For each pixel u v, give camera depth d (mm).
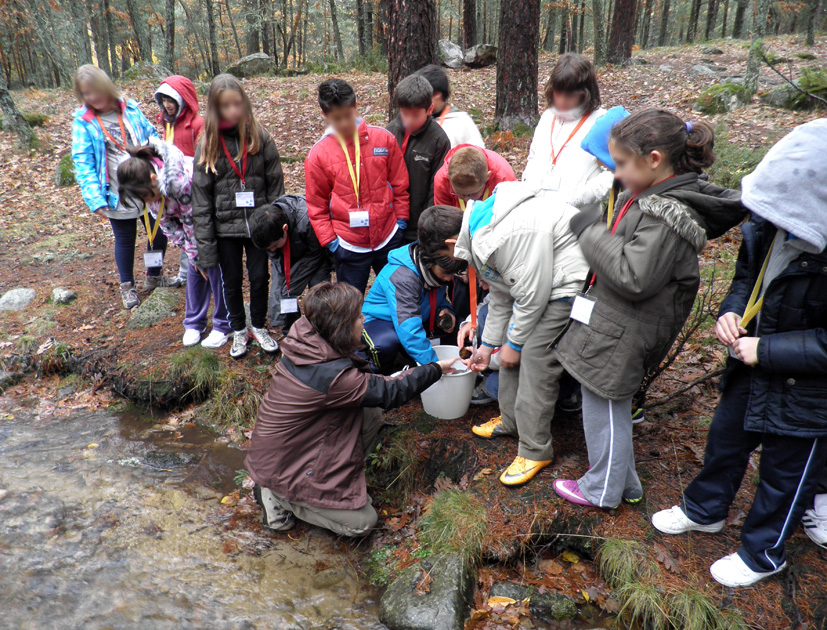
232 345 4285
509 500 2695
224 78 3371
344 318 2547
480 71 13805
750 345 1920
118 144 4434
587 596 2387
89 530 2943
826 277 1771
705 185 2111
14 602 2496
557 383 2605
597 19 15375
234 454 3604
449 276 3029
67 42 23766
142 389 4047
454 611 2266
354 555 2814
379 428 3211
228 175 3607
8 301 5129
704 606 2125
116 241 4758
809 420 1872
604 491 2457
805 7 19984
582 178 3016
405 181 3650
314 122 10578
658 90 11602
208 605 2506
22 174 8984
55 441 3721
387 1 5332
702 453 2887
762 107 8406
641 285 1973
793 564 2234
